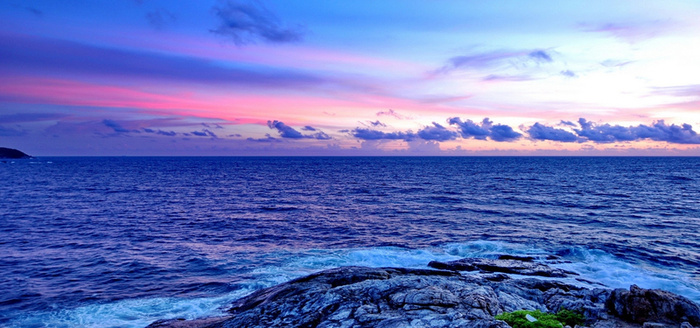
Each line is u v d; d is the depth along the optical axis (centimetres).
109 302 2020
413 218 4519
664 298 1352
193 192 7412
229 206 5584
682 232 3572
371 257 2830
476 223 4141
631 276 2333
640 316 1338
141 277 2433
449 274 2148
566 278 2288
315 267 2600
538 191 7331
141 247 3197
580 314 1425
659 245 3081
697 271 2448
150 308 1938
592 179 10356
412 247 3155
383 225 4103
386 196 6788
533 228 3838
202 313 1862
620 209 5000
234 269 2572
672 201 5712
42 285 2291
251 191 7694
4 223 4162
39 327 1748
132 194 6956
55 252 3033
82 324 1770
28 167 18650
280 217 4662
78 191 7350
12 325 1769
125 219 4475
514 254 2872
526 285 1958
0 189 7575
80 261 2784
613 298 1445
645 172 13675
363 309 1334
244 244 3303
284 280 2330
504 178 11056
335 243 3328
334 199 6425
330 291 1528
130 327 1731
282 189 8131
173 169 17025
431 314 1236
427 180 10525
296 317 1342
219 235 3662
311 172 15100
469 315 1183
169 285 2280
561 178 10900
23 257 2888
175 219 4503
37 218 4478
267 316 1384
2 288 2234
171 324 1612
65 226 4044
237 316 1462
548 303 1605
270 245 3262
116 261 2778
